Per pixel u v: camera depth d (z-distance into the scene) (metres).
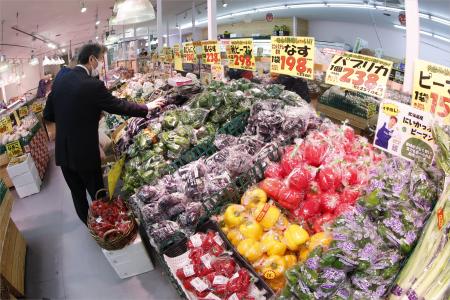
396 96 1.79
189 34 21.33
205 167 2.44
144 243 3.02
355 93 3.61
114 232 2.65
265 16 12.76
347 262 1.33
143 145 2.99
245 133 2.73
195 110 3.08
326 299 1.34
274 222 1.86
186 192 2.37
